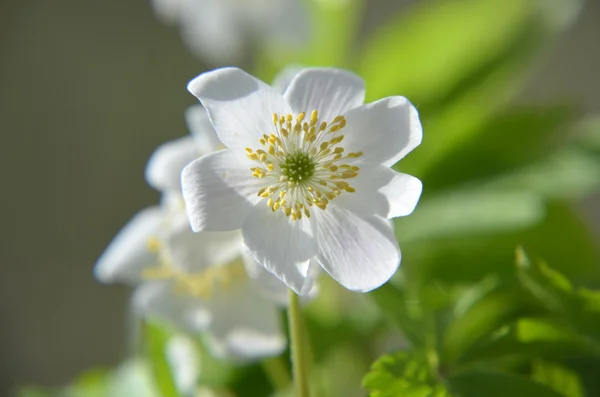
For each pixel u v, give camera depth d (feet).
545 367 0.83
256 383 0.93
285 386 0.90
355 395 1.01
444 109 1.08
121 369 0.99
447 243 0.99
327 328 0.98
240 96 0.74
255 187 0.76
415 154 1.05
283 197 0.75
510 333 0.81
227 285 0.86
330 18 1.19
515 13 1.09
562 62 1.64
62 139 1.71
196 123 0.84
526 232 0.99
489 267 0.99
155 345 0.89
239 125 0.75
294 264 0.74
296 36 1.20
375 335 1.01
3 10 1.67
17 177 1.71
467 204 0.99
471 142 1.05
